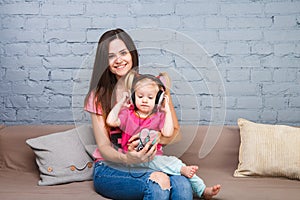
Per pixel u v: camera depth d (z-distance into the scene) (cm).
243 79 293
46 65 295
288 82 292
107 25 293
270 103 294
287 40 290
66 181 240
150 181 204
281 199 211
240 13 290
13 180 245
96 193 222
